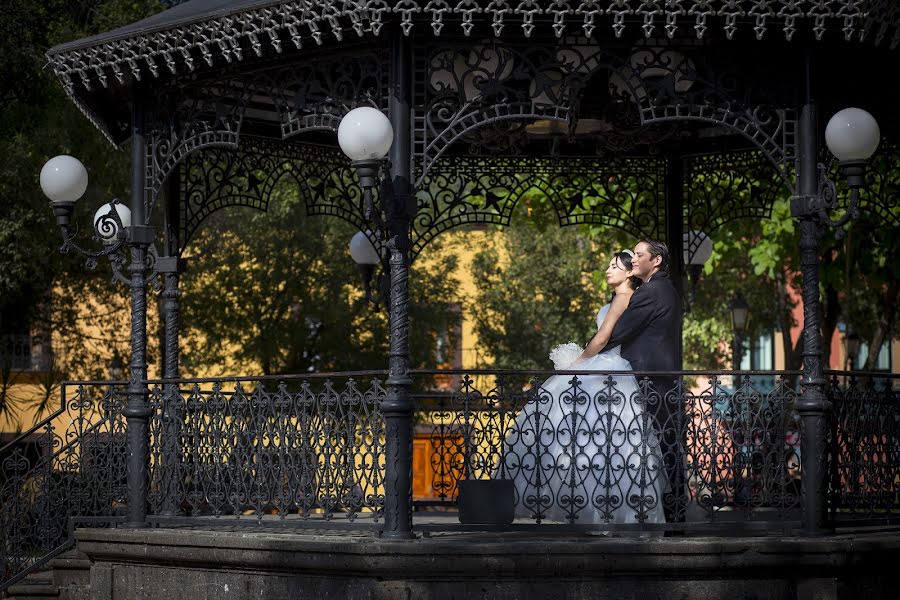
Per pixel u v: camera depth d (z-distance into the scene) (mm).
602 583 6895
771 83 7566
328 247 19750
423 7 6977
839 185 11047
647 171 10828
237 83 8383
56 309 19250
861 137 7141
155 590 7906
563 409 7590
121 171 18078
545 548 6816
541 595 6859
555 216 16297
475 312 23484
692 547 6879
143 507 8273
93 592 8133
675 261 10344
